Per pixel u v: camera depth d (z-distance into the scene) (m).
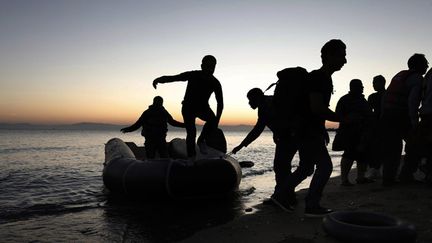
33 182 9.16
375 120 5.58
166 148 8.22
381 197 4.46
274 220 3.74
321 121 3.59
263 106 4.37
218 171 5.54
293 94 3.63
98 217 4.83
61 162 16.72
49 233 4.10
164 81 4.98
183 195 5.44
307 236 3.10
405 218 3.42
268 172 10.55
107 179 6.30
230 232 3.42
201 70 5.12
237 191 6.68
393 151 5.18
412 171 5.20
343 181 5.76
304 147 3.66
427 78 4.77
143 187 5.49
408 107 4.95
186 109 5.21
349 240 2.54
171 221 4.47
